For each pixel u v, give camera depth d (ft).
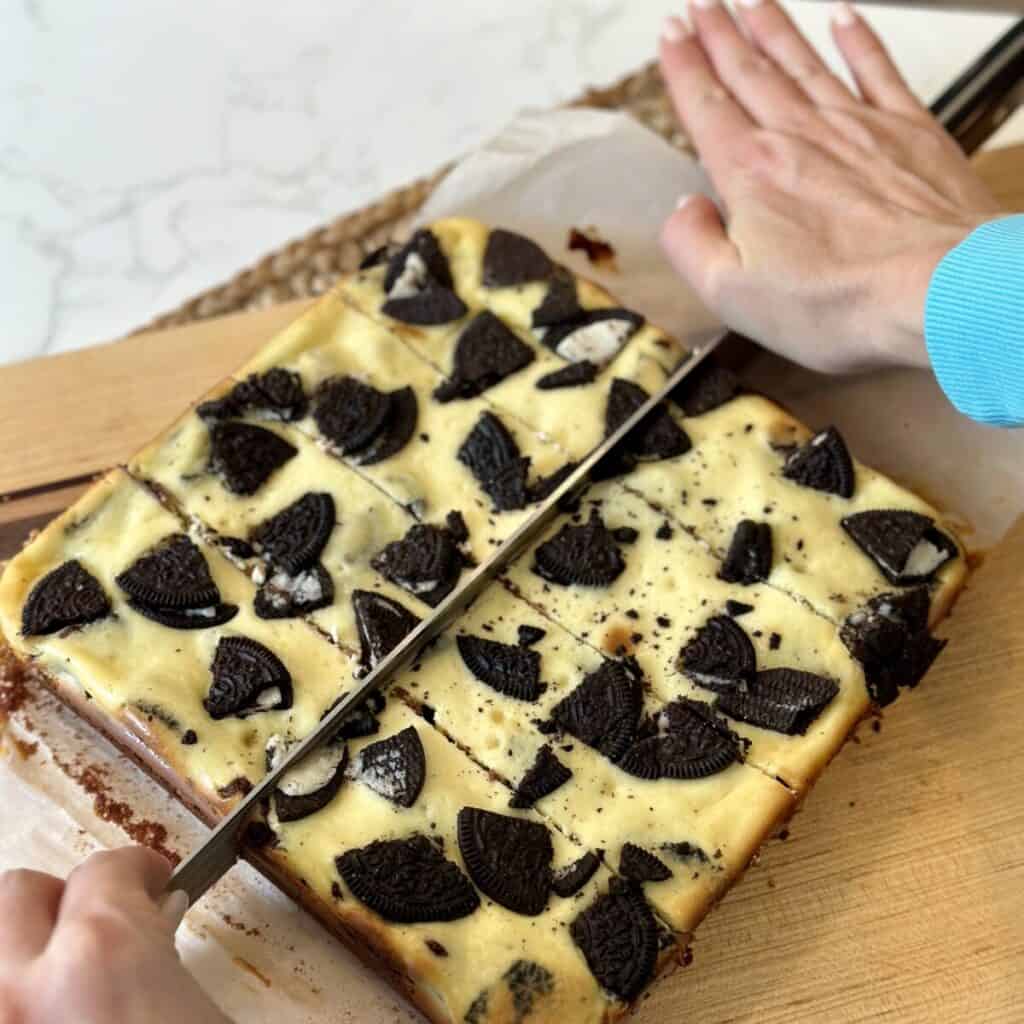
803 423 2.26
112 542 2.06
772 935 2.02
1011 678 2.18
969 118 2.49
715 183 2.42
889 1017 1.98
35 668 2.05
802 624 2.04
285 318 2.42
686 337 2.41
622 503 2.13
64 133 2.79
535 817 1.94
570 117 2.55
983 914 2.04
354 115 2.84
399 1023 1.94
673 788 1.95
